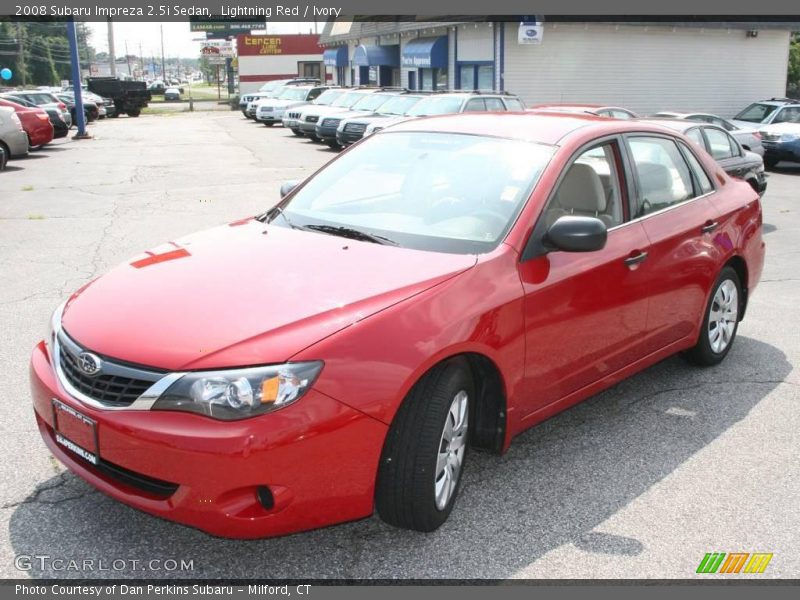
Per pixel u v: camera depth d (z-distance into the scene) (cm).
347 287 319
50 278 769
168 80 14838
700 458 409
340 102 2520
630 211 435
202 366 278
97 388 294
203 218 1146
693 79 2766
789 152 1861
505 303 341
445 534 335
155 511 284
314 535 332
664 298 454
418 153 435
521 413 365
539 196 378
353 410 286
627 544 330
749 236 539
